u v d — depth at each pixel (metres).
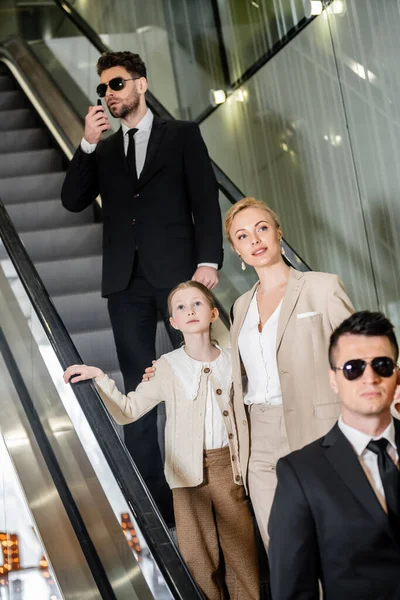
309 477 2.01
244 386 3.01
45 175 6.74
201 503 3.08
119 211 4.21
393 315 4.64
